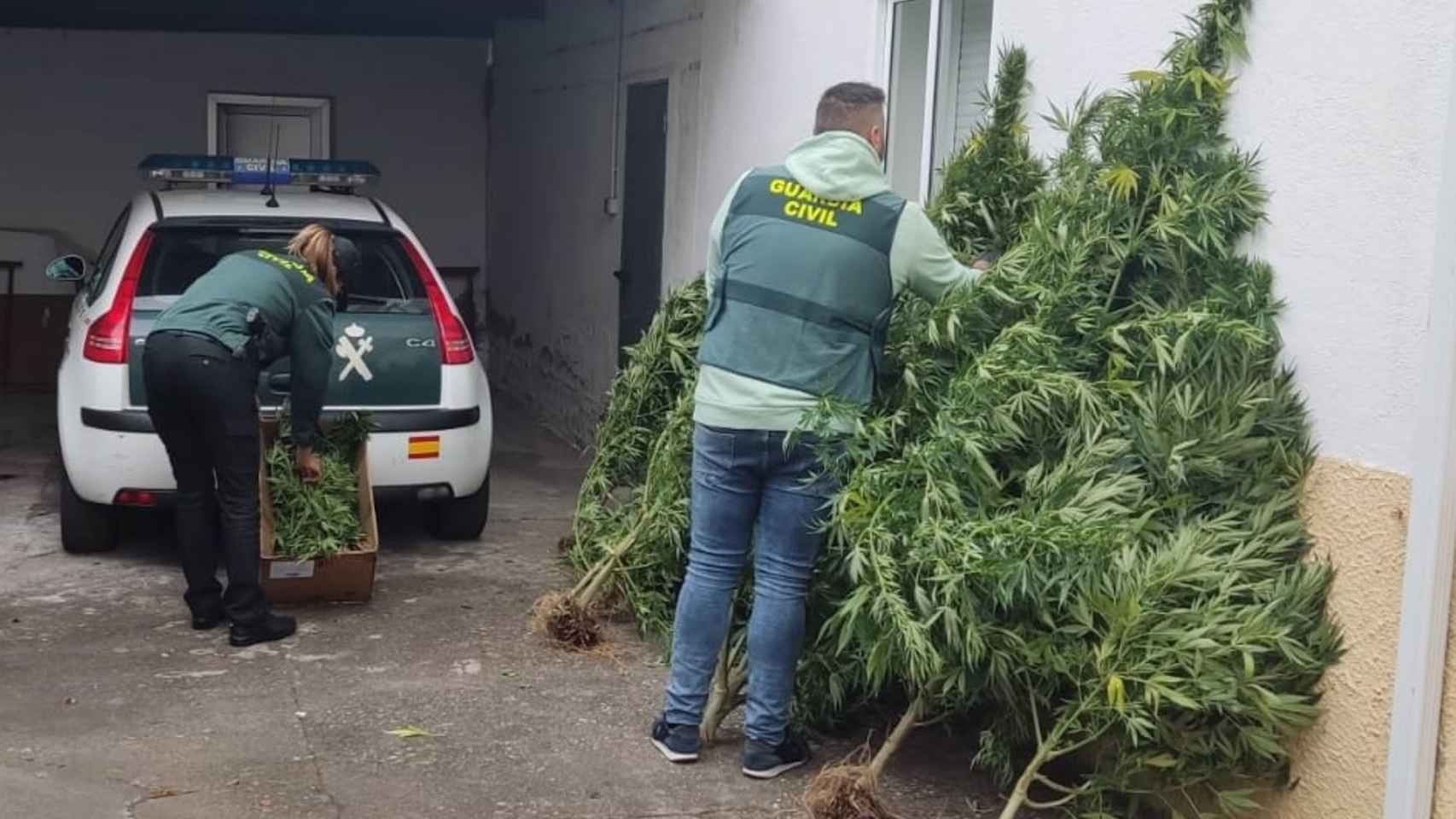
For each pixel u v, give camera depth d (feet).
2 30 39.58
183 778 14.10
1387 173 11.25
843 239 13.61
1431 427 10.59
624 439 19.42
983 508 12.64
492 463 31.14
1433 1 10.80
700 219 26.23
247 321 17.37
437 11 39.19
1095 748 13.14
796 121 22.24
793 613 14.07
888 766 14.76
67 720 15.46
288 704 16.10
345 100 42.11
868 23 19.90
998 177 15.97
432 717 15.83
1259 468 12.21
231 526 17.75
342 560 19.12
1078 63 15.23
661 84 28.55
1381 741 11.16
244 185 26.61
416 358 21.16
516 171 39.73
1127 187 13.24
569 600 18.29
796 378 13.62
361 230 22.18
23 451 30.76
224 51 41.14
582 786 14.17
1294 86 12.30
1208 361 12.53
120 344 20.22
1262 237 12.71
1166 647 11.40
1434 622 10.61
